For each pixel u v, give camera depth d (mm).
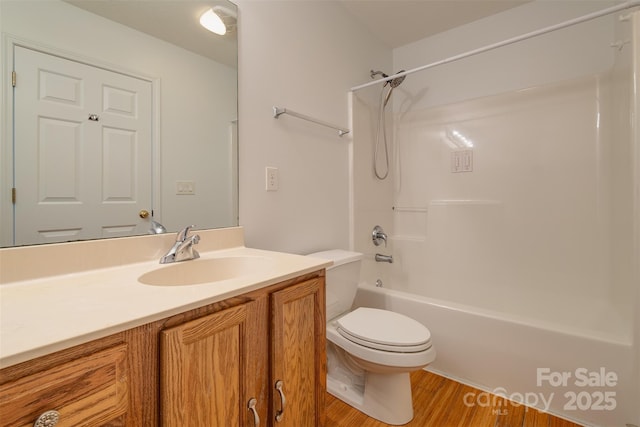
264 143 1410
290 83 1537
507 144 1952
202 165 1189
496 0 1891
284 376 813
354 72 2016
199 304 615
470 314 1481
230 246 1257
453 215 2105
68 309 563
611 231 1629
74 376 461
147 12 1047
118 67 973
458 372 1528
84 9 902
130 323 514
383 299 1774
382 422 1302
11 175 777
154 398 556
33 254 774
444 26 2162
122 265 938
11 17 775
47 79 833
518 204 1909
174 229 1108
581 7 1765
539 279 1839
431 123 2275
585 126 1712
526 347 1343
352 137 1953
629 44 1293
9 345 419
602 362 1188
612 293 1613
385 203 2352
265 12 1414
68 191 869
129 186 999
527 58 1928
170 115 1101
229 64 1273
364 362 1238
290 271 850
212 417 642
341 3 1886
